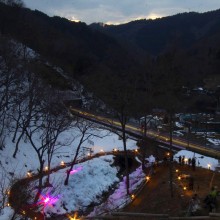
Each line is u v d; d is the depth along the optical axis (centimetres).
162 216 3166
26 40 9762
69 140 6412
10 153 5150
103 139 7000
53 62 10581
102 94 6256
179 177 4569
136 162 6012
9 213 2644
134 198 4234
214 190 3431
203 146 6588
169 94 4578
